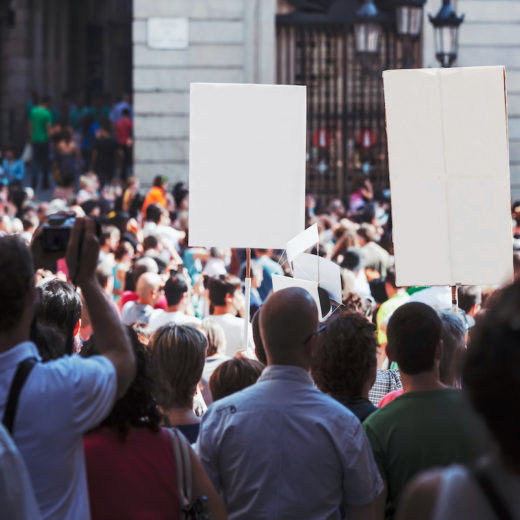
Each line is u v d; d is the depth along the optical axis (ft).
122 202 107.34
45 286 30.17
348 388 26.05
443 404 23.49
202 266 79.51
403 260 35.35
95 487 20.58
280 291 23.41
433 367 23.97
